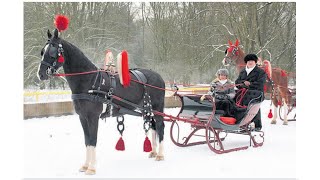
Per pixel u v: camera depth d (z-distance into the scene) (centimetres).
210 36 2258
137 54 2236
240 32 2119
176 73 2214
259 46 2058
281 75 1217
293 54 2202
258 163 741
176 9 2238
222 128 802
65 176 649
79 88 668
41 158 767
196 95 827
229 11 2211
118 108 715
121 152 833
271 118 1355
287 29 2192
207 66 2253
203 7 2230
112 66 766
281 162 749
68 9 1919
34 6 1848
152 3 2212
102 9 2067
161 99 791
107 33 2077
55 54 638
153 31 2236
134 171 684
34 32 1839
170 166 719
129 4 2170
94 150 671
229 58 1162
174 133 1074
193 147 887
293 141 952
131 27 2200
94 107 668
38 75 632
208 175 663
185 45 2259
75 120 1295
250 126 877
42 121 1266
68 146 876
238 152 831
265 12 2152
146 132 747
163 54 2252
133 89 735
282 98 1295
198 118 816
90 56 1923
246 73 891
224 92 848
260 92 849
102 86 682
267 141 955
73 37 1903
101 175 658
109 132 1077
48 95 1669
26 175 651
